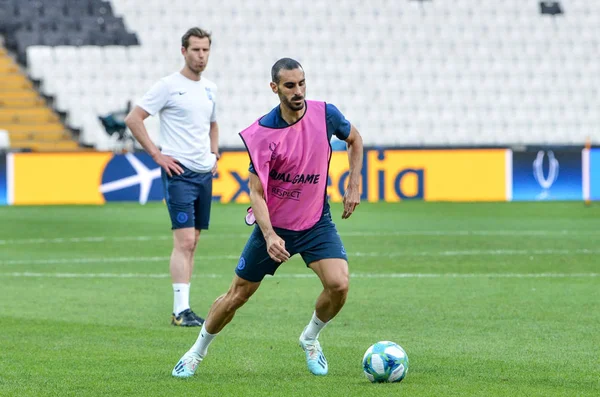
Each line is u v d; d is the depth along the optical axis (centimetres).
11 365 2609
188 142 3434
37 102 10412
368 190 9094
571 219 7350
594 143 11025
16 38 10894
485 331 3120
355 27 11500
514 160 9144
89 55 10800
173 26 11231
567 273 4566
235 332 3139
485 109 11062
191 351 2472
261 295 3953
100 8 11194
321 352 2514
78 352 2805
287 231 2389
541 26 11719
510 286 4147
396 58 11312
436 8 11725
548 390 2264
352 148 2445
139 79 10725
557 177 9162
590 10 11912
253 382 2381
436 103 11031
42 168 8962
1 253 5506
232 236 6347
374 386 2319
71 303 3781
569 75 11375
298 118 2333
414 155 9106
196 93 3459
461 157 9125
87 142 10138
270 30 11362
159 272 4722
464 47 11469
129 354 2778
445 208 8362
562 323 3259
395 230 6612
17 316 3475
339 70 11162
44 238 6269
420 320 3338
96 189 9012
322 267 2380
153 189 9088
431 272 4622
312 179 2361
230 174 9000
